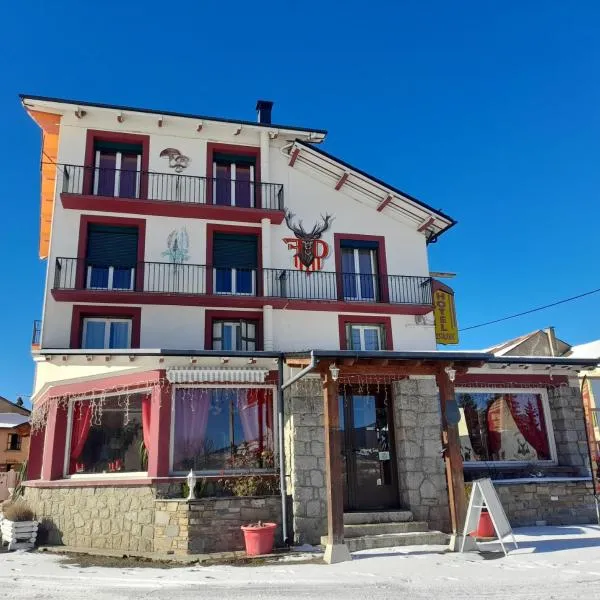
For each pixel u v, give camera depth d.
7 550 11.70
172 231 15.46
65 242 14.66
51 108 15.32
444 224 17.05
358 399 13.18
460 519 9.81
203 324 14.77
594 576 7.19
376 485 12.75
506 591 6.60
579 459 14.02
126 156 16.11
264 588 7.23
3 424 31.33
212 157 16.53
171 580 7.96
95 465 12.69
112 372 12.60
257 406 12.94
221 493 11.39
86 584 7.76
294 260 16.08
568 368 14.47
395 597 6.50
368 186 16.83
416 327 16.11
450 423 10.12
